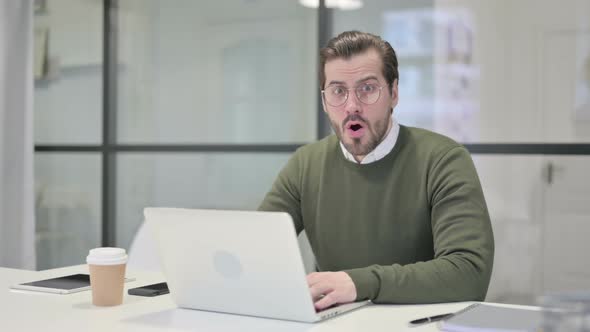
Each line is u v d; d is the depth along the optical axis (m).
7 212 3.30
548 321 0.74
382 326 1.12
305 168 1.85
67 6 3.55
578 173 2.53
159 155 3.34
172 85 3.30
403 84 2.80
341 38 1.66
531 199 2.60
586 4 2.50
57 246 3.58
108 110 3.44
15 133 3.30
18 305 1.30
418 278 1.32
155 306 1.30
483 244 1.45
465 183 1.56
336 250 1.76
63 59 3.57
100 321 1.17
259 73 3.10
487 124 2.66
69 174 3.56
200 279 1.22
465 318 1.10
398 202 1.69
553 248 2.57
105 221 3.45
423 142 1.71
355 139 1.65
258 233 1.11
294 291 1.12
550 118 2.57
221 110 3.19
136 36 3.39
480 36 2.66
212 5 3.21
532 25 2.58
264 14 3.09
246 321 1.17
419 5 2.77
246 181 3.13
